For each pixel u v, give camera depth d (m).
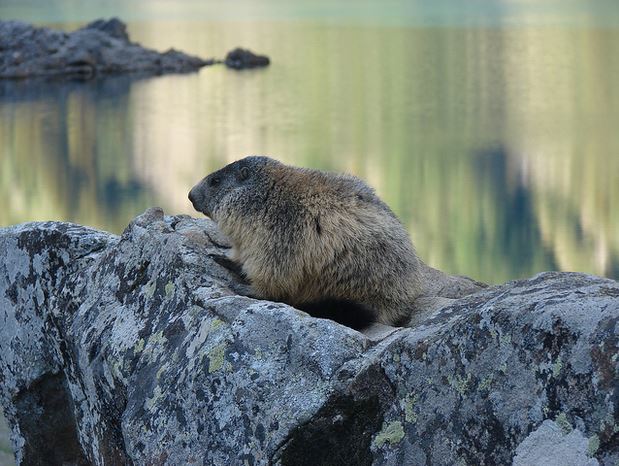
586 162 75.69
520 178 70.44
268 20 197.25
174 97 100.50
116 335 10.15
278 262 10.38
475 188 66.94
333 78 126.06
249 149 79.75
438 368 7.36
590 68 130.25
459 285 11.81
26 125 83.25
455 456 7.07
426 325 8.01
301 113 99.75
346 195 10.59
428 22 192.75
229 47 148.25
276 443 7.77
